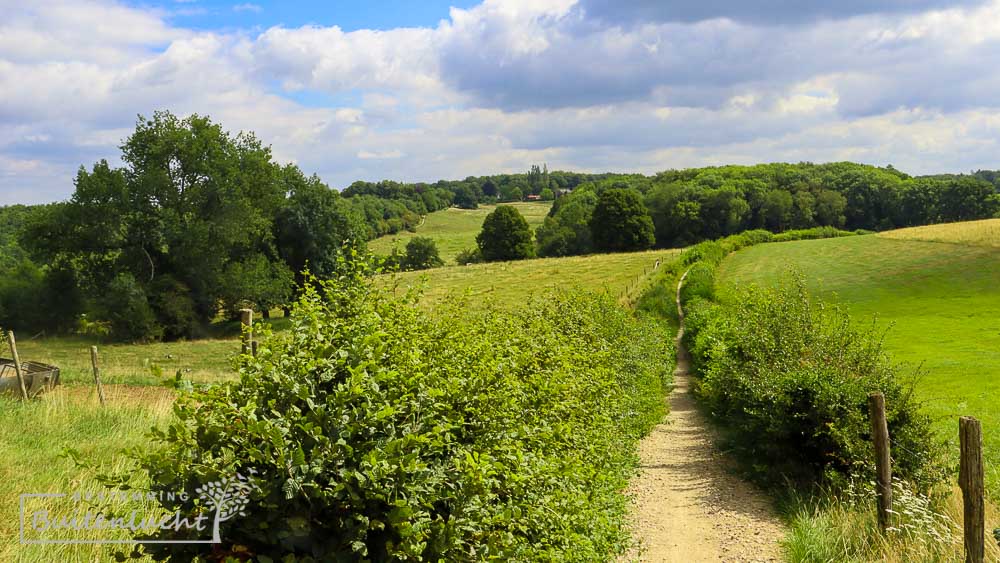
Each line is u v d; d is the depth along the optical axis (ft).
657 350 80.02
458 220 463.83
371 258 19.04
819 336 41.78
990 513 25.81
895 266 175.73
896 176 340.80
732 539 27.73
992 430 45.21
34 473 25.82
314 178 171.73
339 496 11.39
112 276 147.33
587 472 26.07
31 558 18.35
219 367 91.35
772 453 35.63
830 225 314.76
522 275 199.62
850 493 28.45
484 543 14.14
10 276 154.71
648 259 222.07
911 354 87.66
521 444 18.13
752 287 53.78
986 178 451.53
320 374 12.91
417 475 12.55
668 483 37.83
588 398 33.96
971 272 160.66
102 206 143.13
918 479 29.22
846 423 31.89
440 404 14.44
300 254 167.84
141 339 138.21
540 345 29.99
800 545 24.72
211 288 150.92
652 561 25.67
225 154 155.43
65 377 62.49
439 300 26.61
